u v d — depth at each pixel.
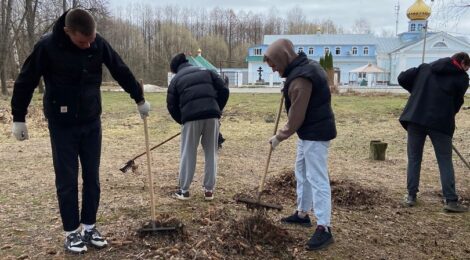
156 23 92.19
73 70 3.49
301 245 4.09
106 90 33.44
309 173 4.08
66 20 3.34
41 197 5.46
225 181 6.42
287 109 4.16
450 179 5.18
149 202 5.25
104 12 28.09
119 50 76.00
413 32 57.62
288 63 3.96
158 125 13.61
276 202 5.39
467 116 15.64
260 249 3.89
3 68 27.50
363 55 55.94
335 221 4.75
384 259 3.91
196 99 5.12
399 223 4.79
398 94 28.62
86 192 3.88
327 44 56.50
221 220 4.50
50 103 3.56
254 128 13.14
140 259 3.70
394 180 6.68
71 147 3.70
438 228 4.67
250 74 56.22
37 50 3.44
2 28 28.20
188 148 5.24
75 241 3.81
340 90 32.03
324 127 3.96
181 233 4.05
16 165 7.37
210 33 100.38
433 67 5.23
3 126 12.29
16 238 4.14
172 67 5.48
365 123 14.48
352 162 8.06
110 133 11.84
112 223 4.52
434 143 5.24
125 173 6.80
